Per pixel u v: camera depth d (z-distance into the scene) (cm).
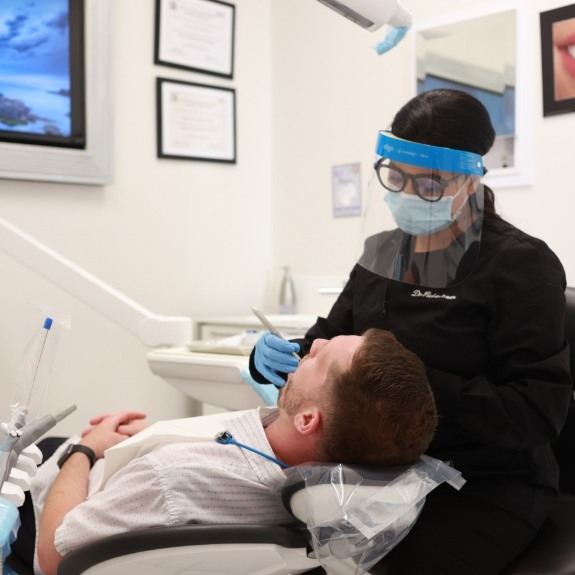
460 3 244
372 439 104
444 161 123
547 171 224
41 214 242
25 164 233
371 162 274
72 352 204
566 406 119
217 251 294
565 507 143
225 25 290
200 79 285
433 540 116
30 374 103
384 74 268
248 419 118
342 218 286
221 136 292
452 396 120
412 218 129
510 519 121
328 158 289
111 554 93
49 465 137
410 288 137
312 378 110
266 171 311
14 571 126
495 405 117
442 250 132
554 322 121
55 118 242
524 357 122
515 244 128
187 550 93
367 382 103
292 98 302
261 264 310
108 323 210
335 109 286
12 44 232
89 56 247
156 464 102
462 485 116
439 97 129
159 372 204
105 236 259
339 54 283
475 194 130
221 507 102
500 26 232
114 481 107
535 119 226
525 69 227
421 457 113
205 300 290
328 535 98
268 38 309
